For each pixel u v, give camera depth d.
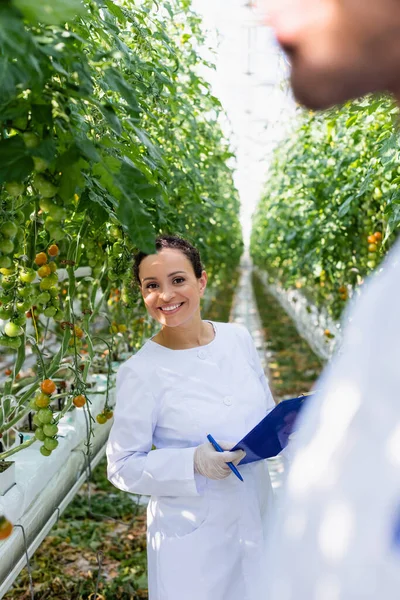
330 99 0.48
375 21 0.42
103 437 2.82
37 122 0.95
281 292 12.16
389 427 0.42
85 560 2.67
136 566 2.61
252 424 1.57
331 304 5.09
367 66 0.45
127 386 1.55
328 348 5.58
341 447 0.44
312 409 0.50
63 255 2.65
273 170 7.29
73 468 2.33
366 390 0.44
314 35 0.45
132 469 1.49
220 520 1.47
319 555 0.43
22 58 0.79
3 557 1.60
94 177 1.39
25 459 2.03
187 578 1.45
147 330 3.82
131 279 2.12
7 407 1.91
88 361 2.25
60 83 1.05
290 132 5.58
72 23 1.27
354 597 0.41
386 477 0.41
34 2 0.69
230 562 1.48
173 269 1.53
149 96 2.18
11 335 1.64
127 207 0.99
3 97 0.80
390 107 2.03
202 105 4.10
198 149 3.50
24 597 2.36
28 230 1.81
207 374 1.56
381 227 3.33
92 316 2.29
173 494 1.45
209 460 1.40
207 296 9.82
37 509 1.88
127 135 1.51
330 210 3.75
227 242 8.27
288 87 0.50
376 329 0.45
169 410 1.53
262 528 1.59
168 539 1.48
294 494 0.47
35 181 1.09
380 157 2.38
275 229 6.91
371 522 0.41
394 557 0.41
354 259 3.96
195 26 3.53
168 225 2.40
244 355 1.67
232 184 7.30
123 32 2.19
